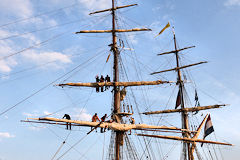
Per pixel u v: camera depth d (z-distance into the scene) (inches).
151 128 1408.7
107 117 1261.1
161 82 1418.6
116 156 1234.0
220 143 1721.2
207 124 1796.3
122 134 1282.0
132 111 1343.5
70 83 1277.1
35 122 1082.1
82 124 1170.0
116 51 1467.8
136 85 1393.9
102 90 1354.6
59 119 1118.4
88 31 1439.5
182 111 1918.1
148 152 1473.9
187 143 1814.7
